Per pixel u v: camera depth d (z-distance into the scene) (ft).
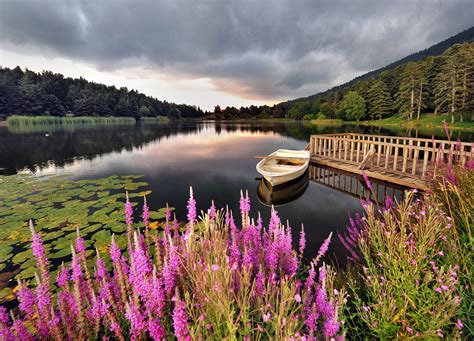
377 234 9.17
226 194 31.58
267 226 22.18
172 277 5.99
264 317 4.32
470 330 6.07
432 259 8.13
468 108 127.95
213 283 4.96
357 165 39.96
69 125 213.66
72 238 18.57
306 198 29.48
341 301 6.41
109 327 6.72
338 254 16.30
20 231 19.83
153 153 67.97
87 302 7.19
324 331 5.24
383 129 138.72
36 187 33.40
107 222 21.48
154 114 409.49
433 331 5.55
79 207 25.34
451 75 133.59
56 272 14.48
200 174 43.16
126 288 7.25
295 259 7.59
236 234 8.74
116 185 34.88
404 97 174.40
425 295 6.65
